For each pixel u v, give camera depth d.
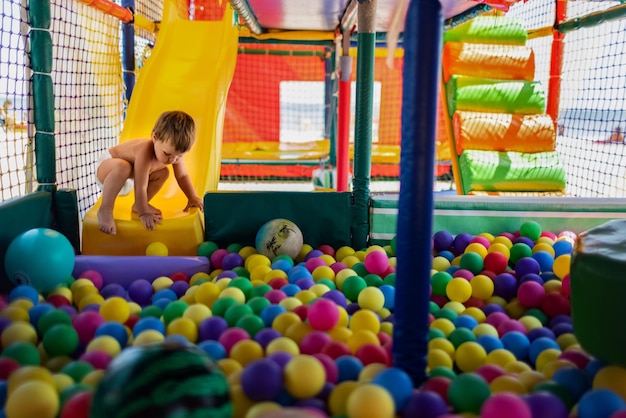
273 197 4.07
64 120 4.34
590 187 6.94
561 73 5.95
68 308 2.74
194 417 1.48
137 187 3.74
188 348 1.65
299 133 11.58
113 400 1.46
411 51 1.83
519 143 5.61
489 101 5.78
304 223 4.11
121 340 2.39
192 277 3.45
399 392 1.77
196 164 4.61
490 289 3.15
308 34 6.56
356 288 3.13
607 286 2.16
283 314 2.54
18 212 3.27
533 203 4.13
